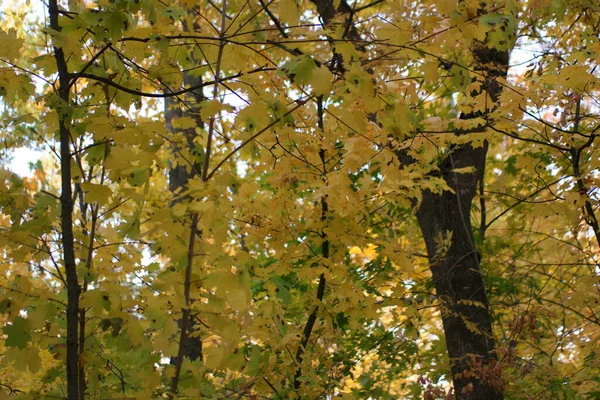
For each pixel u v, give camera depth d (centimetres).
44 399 235
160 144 216
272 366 304
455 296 481
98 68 244
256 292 427
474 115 468
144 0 211
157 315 219
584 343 464
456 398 464
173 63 259
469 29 235
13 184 217
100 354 258
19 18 361
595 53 341
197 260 225
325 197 315
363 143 272
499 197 600
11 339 207
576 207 400
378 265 483
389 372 505
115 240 253
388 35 249
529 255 595
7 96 237
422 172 360
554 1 393
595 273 430
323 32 237
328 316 332
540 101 347
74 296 212
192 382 228
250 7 254
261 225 324
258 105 221
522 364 434
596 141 383
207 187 194
